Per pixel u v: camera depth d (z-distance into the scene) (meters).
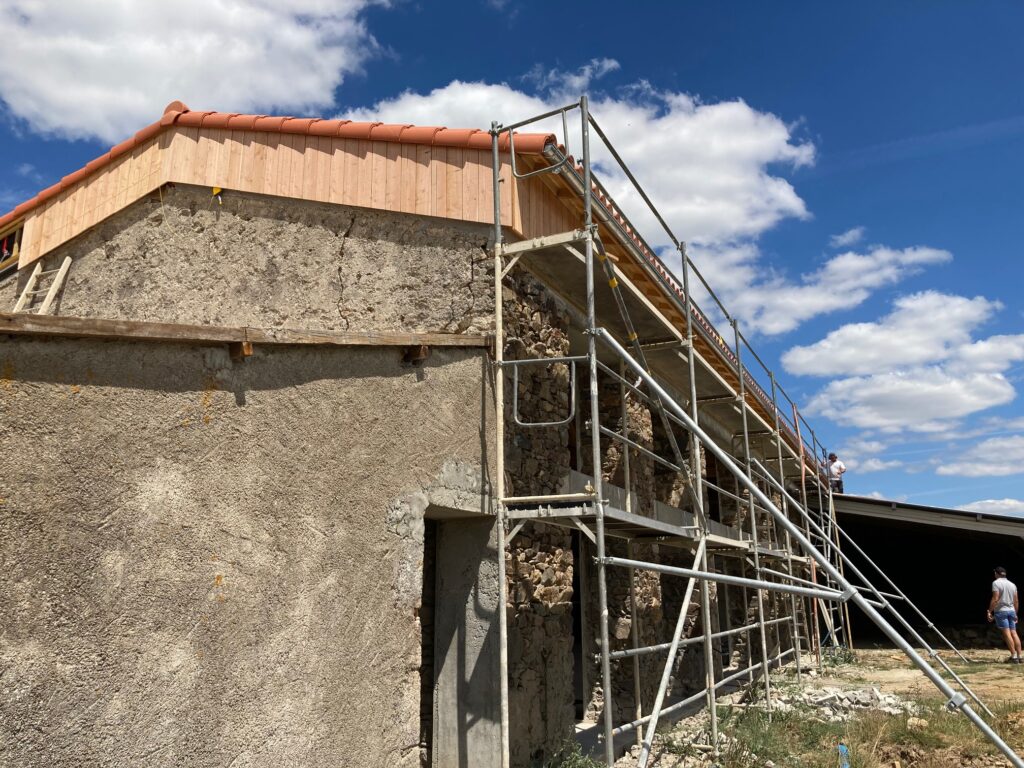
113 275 7.30
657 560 9.26
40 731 2.46
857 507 17.17
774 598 13.71
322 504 3.74
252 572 3.30
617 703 8.16
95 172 7.70
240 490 3.31
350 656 3.75
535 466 5.84
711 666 6.77
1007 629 13.64
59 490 2.65
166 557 2.96
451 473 4.79
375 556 4.04
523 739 5.23
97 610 2.69
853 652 15.39
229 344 3.35
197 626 3.02
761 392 12.46
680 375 9.34
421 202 5.95
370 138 6.26
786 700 9.41
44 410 2.66
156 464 2.98
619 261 6.99
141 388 2.98
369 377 4.23
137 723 2.75
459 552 5.30
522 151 5.66
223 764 3.03
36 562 2.54
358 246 6.21
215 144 6.95
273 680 3.31
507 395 5.48
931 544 21.33
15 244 8.58
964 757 6.65
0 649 2.40
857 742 6.97
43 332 2.66
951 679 11.69
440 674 5.17
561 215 6.38
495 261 5.52
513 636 5.25
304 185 6.46
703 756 6.64
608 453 8.17
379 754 3.84
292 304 6.32
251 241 6.67
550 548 6.03
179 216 7.04
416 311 5.81
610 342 5.21
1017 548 17.62
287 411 3.64
